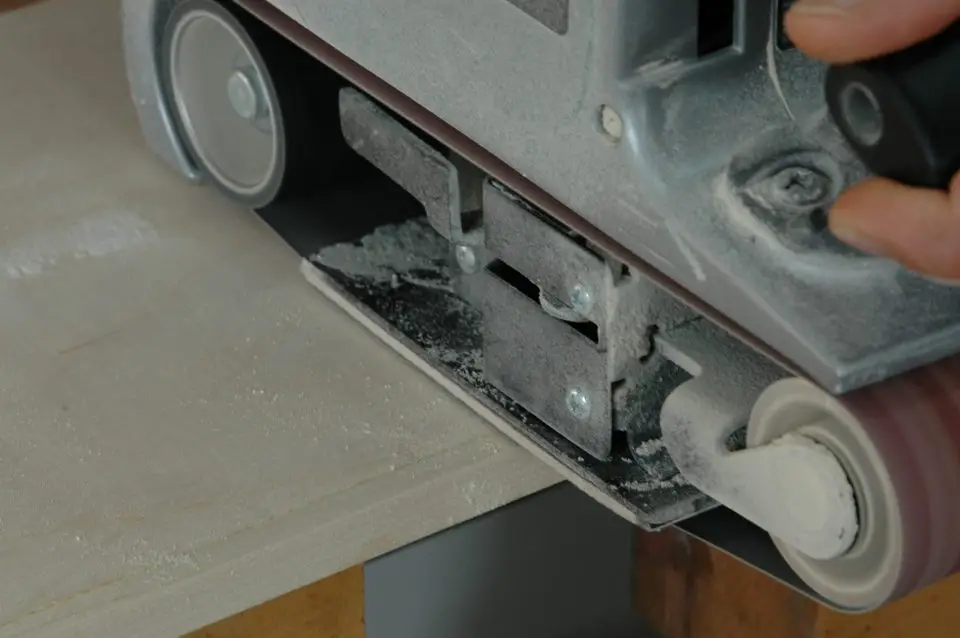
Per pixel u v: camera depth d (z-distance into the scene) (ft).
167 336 3.31
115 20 4.63
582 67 2.36
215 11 3.42
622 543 3.86
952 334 2.23
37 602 2.67
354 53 2.92
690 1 2.30
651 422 2.75
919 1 1.95
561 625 3.91
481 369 3.07
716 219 2.33
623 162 2.37
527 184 2.62
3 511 2.85
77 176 3.88
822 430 2.27
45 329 3.33
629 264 2.45
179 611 2.76
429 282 3.34
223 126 3.64
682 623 4.02
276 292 3.44
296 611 3.31
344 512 2.83
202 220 3.70
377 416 3.05
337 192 3.63
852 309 2.24
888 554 2.24
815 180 2.35
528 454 2.95
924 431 2.22
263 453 2.97
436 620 3.57
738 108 2.39
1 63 4.39
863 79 2.07
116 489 2.89
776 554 2.57
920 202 2.04
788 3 2.37
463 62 2.62
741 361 2.54
